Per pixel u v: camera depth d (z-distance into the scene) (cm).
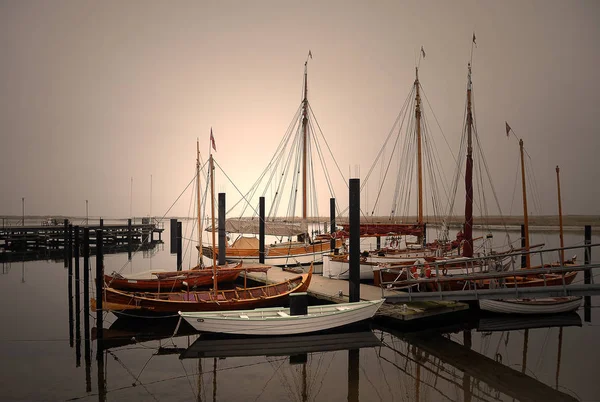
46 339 1745
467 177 2770
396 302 1980
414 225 3192
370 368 1418
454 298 1791
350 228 1888
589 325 1970
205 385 1265
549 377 1338
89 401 1141
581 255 4353
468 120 2844
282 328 1672
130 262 4303
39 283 3077
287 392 1216
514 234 6669
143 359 1499
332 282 2559
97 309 1767
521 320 2041
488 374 1369
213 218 2028
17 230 5091
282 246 3741
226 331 1656
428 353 1573
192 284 2592
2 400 1139
